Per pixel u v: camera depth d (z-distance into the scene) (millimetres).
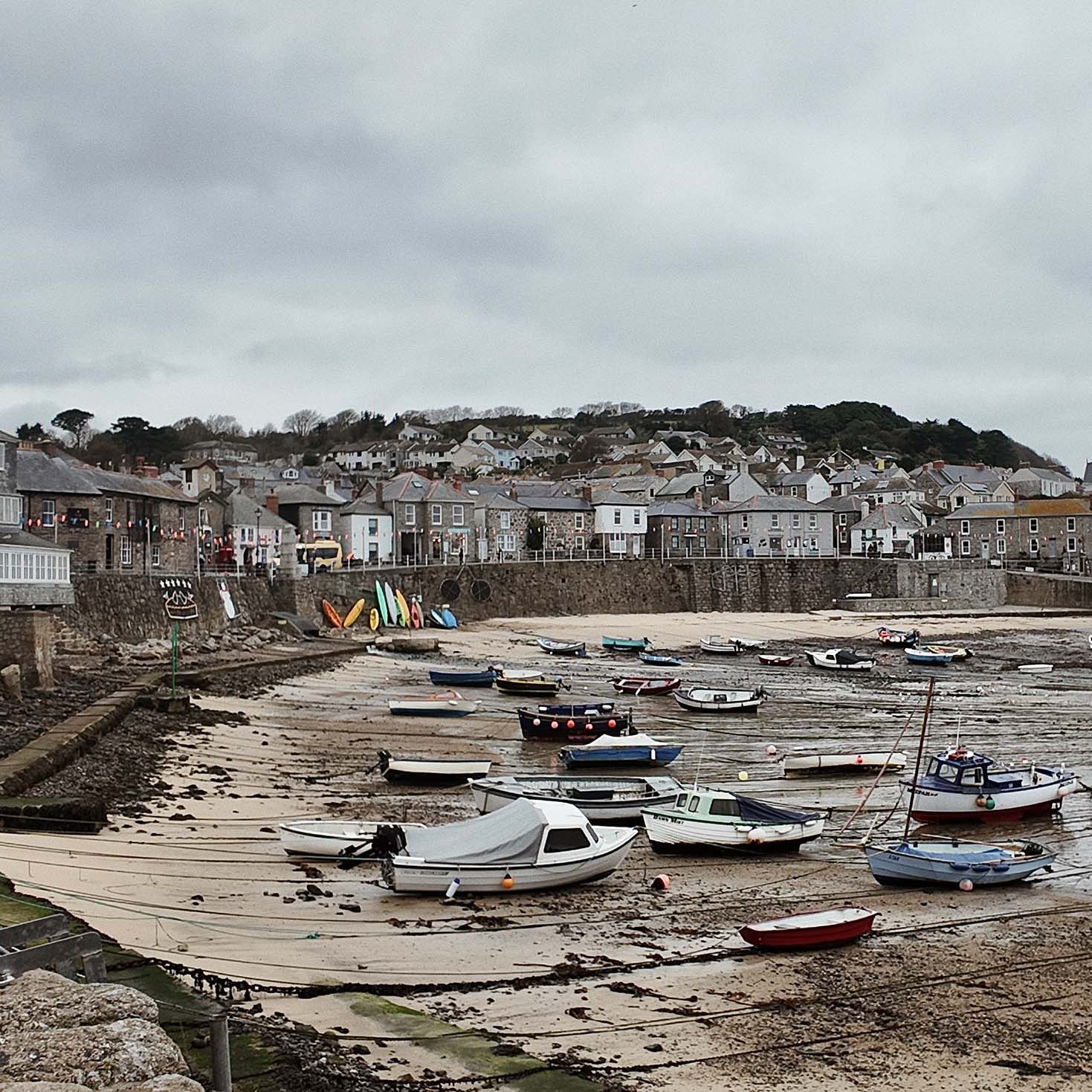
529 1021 17688
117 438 175750
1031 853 27047
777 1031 17562
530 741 45625
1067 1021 18125
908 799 35562
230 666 57406
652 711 54062
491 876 24500
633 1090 15195
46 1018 12008
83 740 33656
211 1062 13445
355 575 87062
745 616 99188
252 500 103562
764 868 27672
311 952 20391
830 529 121688
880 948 21719
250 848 27062
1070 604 105062
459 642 79875
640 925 22938
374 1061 15312
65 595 51344
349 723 47812
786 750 43875
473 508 108312
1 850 23547
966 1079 15953
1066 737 46750
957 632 89688
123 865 24422
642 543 117062
